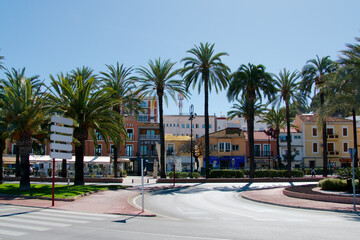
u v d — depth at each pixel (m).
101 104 30.22
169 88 41.22
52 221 12.58
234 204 20.70
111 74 43.88
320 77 41.47
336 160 68.81
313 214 15.91
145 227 11.54
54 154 17.08
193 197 25.05
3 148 34.56
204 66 41.12
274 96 41.78
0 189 25.95
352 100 25.89
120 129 31.36
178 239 9.42
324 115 28.36
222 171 42.44
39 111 25.72
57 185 32.06
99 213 15.41
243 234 10.34
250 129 42.56
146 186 34.72
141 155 70.00
